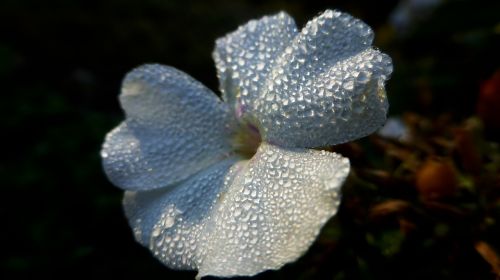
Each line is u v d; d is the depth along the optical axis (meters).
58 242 0.09
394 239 0.05
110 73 0.23
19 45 0.23
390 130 0.09
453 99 0.10
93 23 0.24
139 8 0.25
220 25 0.26
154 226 0.05
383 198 0.05
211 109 0.06
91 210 0.10
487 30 0.10
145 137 0.06
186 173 0.05
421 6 0.13
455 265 0.05
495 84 0.06
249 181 0.05
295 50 0.05
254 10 0.28
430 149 0.06
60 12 0.24
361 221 0.05
